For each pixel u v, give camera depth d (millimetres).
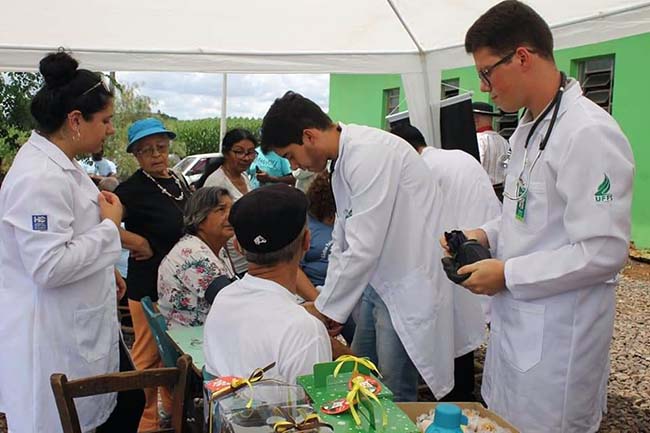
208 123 19438
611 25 3607
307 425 1158
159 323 2588
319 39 4516
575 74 9195
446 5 3936
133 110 12555
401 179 2457
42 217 1961
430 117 5004
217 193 2887
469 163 3781
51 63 2076
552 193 1762
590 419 1900
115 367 2396
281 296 1570
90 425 2270
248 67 4609
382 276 2547
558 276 1697
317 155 2361
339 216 2553
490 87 1825
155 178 3471
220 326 1594
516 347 1875
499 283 1821
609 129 1653
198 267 2760
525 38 1724
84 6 3705
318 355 1491
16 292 2102
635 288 7078
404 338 2531
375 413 1210
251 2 3846
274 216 1550
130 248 3246
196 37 4297
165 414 3324
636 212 8648
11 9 3686
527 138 1855
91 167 7117
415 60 4906
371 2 3949
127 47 4352
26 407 2104
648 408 3748
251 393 1294
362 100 13109
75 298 2158
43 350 2088
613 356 4715
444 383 2611
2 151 6531
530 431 1877
